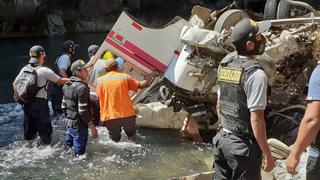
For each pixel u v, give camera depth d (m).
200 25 7.57
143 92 7.94
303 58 7.15
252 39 3.53
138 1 29.38
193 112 7.48
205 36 6.93
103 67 7.64
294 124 6.30
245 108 3.55
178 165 6.39
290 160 3.17
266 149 3.46
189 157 6.69
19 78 6.84
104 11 27.72
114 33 7.75
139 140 7.33
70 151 6.84
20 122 8.69
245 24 3.55
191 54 7.17
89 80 7.79
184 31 7.12
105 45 7.79
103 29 27.47
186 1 30.77
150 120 7.78
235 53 3.75
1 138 7.59
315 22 7.02
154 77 7.78
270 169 3.51
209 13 7.78
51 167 6.29
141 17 29.73
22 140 7.44
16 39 23.23
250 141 3.60
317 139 3.28
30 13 23.62
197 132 7.38
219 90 3.77
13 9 23.12
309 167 3.35
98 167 6.28
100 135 7.52
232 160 3.66
